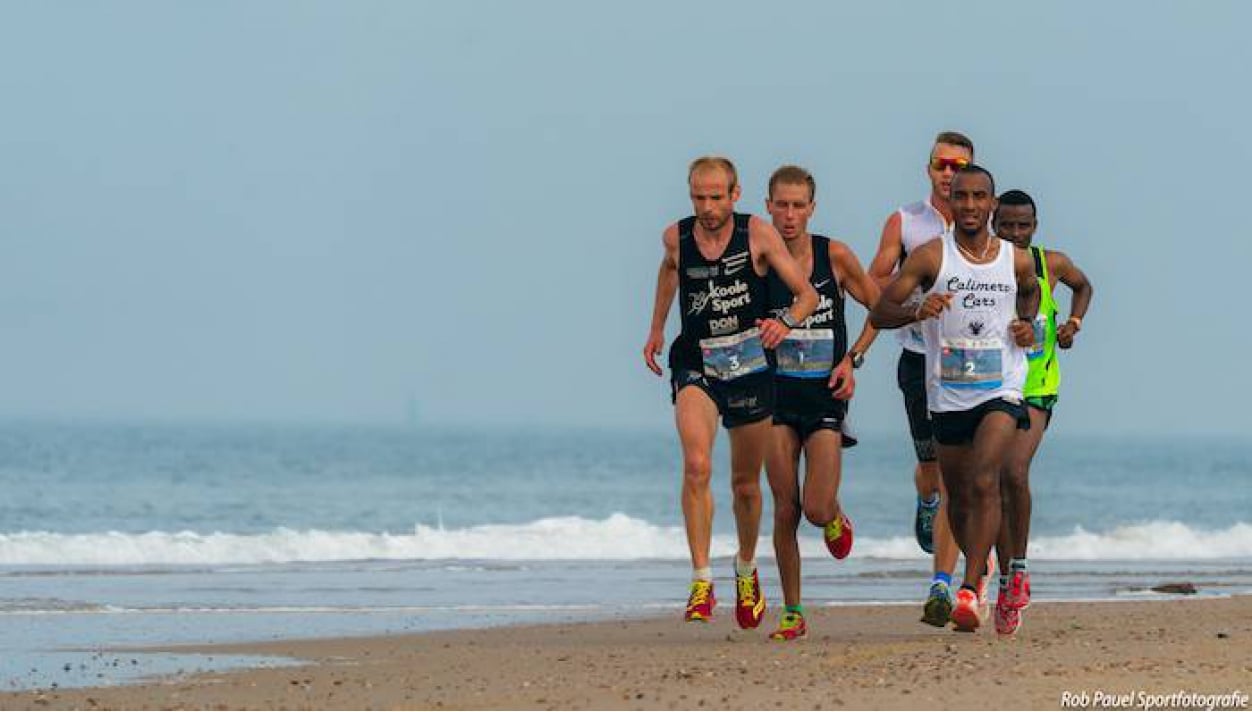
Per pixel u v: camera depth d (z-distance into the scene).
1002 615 27.14
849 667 23.23
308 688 23.23
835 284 26.84
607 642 29.55
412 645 29.73
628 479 165.12
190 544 60.19
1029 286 25.91
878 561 57.38
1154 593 44.81
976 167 25.25
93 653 28.80
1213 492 151.25
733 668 23.59
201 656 28.20
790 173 26.75
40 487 126.25
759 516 27.50
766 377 26.17
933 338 25.91
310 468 175.00
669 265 27.05
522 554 63.50
